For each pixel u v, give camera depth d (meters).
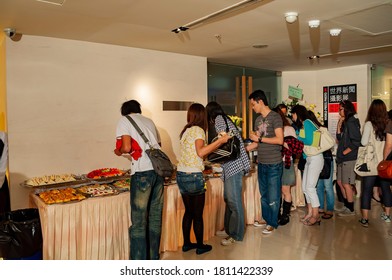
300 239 3.40
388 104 6.51
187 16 2.75
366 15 2.83
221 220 3.65
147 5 2.45
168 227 3.16
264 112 3.48
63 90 3.48
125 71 3.95
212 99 5.52
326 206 4.13
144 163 2.63
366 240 3.34
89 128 3.66
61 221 2.51
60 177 3.25
